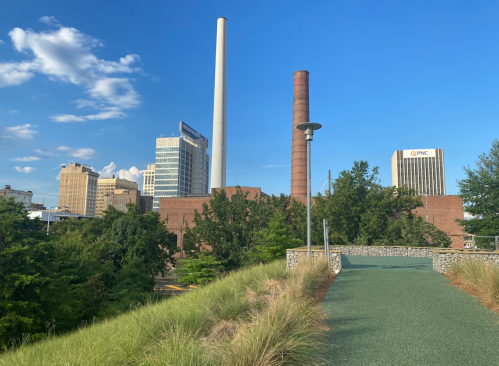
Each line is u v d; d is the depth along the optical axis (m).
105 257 35.88
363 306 9.06
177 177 159.62
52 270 22.94
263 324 5.81
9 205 23.02
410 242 36.44
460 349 5.96
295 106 72.19
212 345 5.58
